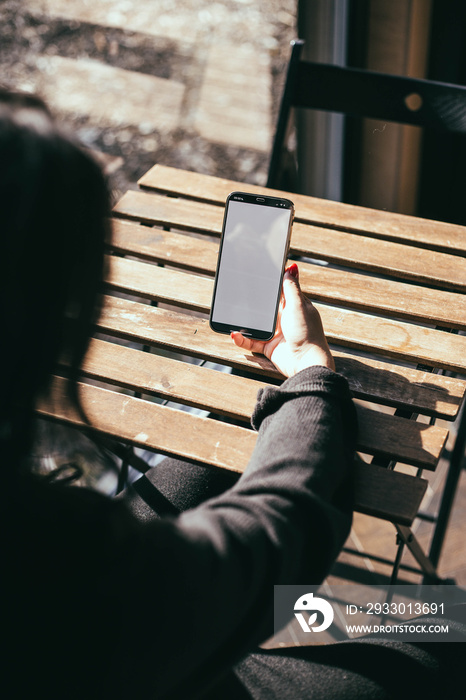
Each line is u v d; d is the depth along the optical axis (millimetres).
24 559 466
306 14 1847
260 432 730
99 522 484
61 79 3291
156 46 3498
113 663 482
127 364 952
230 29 3617
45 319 429
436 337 984
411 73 1822
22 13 3631
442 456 1969
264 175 2859
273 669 752
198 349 961
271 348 922
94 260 452
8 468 464
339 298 1037
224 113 3148
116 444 969
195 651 516
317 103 1471
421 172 1901
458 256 1129
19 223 390
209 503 569
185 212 1188
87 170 431
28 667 472
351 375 938
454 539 1832
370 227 1170
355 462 838
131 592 478
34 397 463
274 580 534
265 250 931
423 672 734
